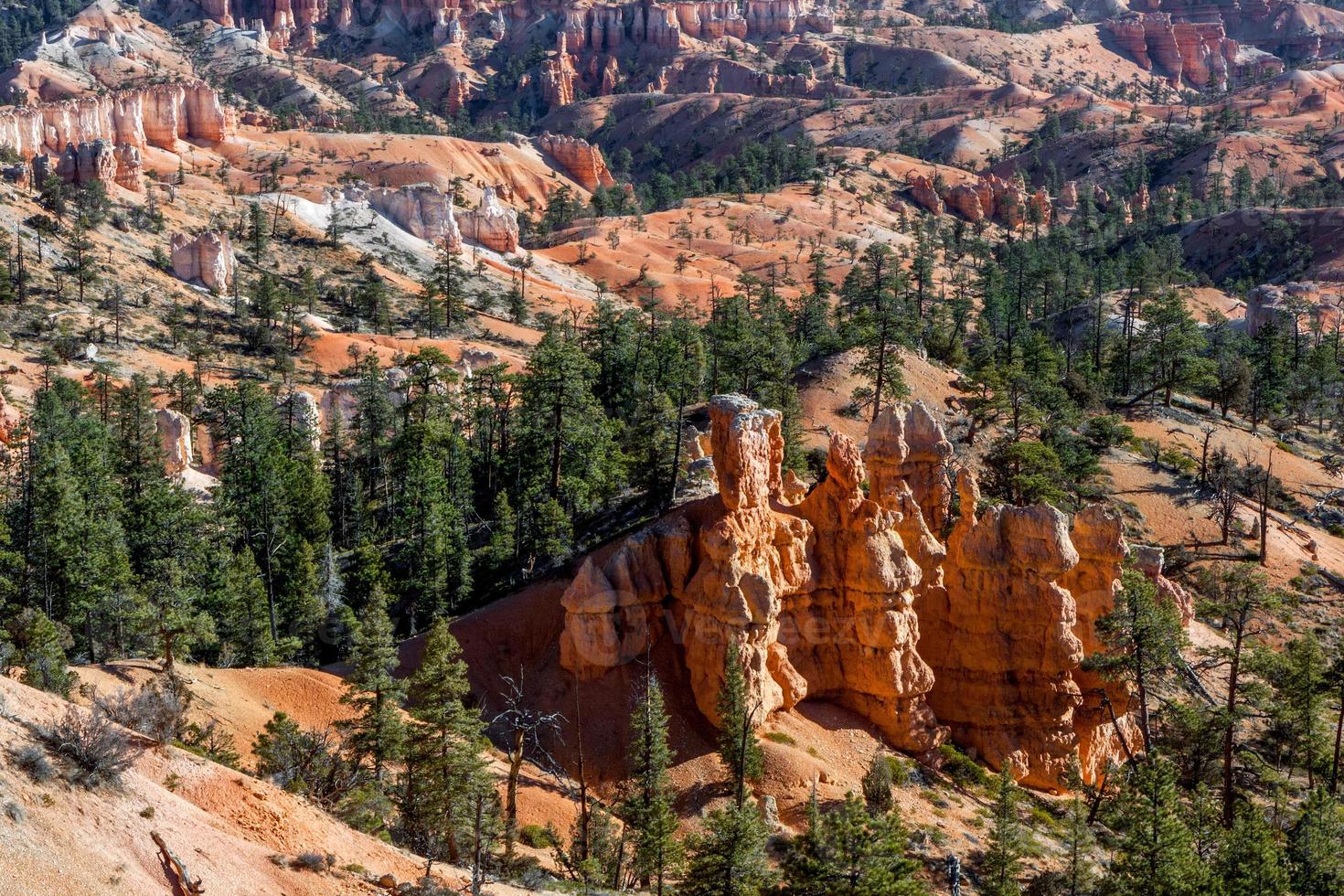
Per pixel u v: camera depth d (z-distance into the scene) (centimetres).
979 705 7169
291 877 3700
